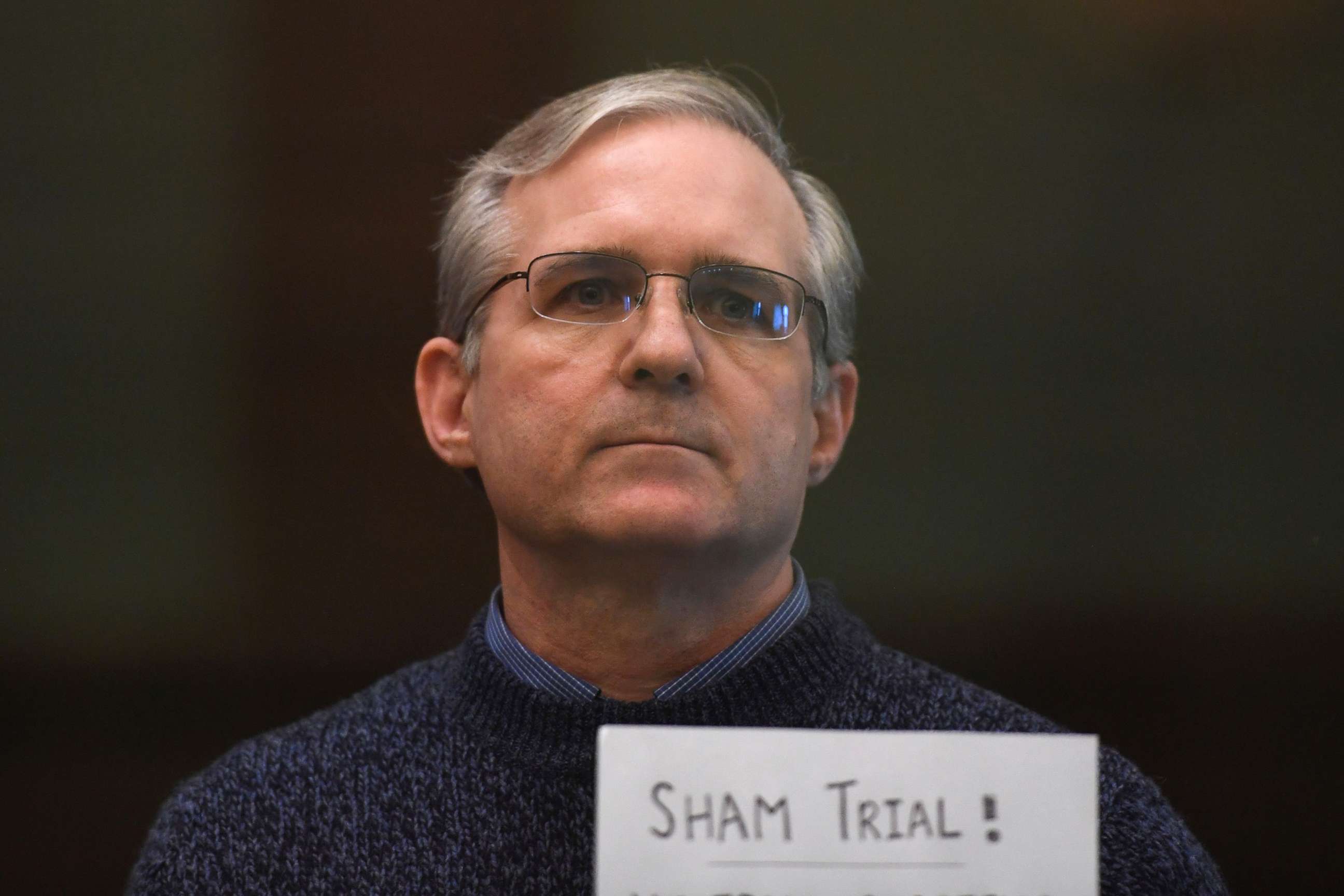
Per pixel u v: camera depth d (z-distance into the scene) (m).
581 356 5.06
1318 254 9.74
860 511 10.09
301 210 10.20
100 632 9.92
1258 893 9.42
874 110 10.16
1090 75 10.02
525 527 5.21
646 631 5.30
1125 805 5.17
